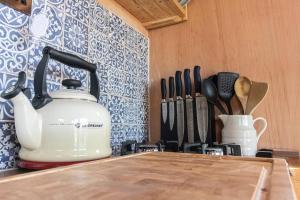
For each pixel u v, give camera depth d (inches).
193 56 43.4
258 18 39.4
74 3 29.6
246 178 13.8
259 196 10.7
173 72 44.6
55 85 25.9
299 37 36.3
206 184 12.4
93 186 12.0
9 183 12.7
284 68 36.8
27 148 18.6
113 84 35.9
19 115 17.9
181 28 45.0
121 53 38.6
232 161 20.6
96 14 33.4
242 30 40.3
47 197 10.3
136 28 43.8
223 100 37.9
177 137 39.7
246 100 36.7
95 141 20.6
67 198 10.1
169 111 41.2
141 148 31.3
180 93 40.9
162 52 46.1
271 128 36.4
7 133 20.8
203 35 43.1
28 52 23.4
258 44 38.9
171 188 11.6
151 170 16.3
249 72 39.0
